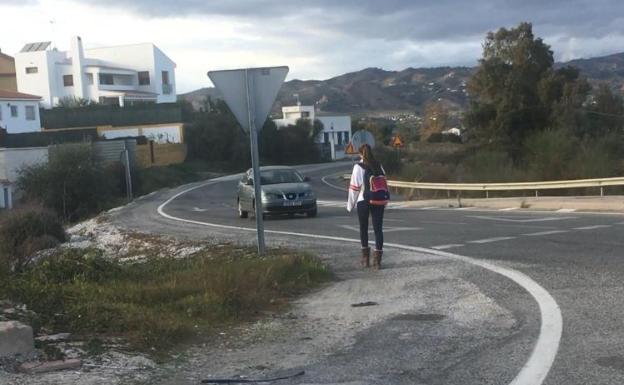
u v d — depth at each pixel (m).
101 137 63.19
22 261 11.66
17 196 43.03
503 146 55.44
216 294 9.07
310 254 13.02
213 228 22.50
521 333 7.41
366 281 11.01
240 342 7.49
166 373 6.32
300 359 6.82
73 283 10.03
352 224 20.56
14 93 65.88
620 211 21.12
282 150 90.56
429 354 6.85
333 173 68.94
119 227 26.09
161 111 75.81
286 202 23.84
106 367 6.34
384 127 110.31
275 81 12.28
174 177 62.19
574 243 13.76
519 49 56.31
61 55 85.56
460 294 9.59
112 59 90.44
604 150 38.44
